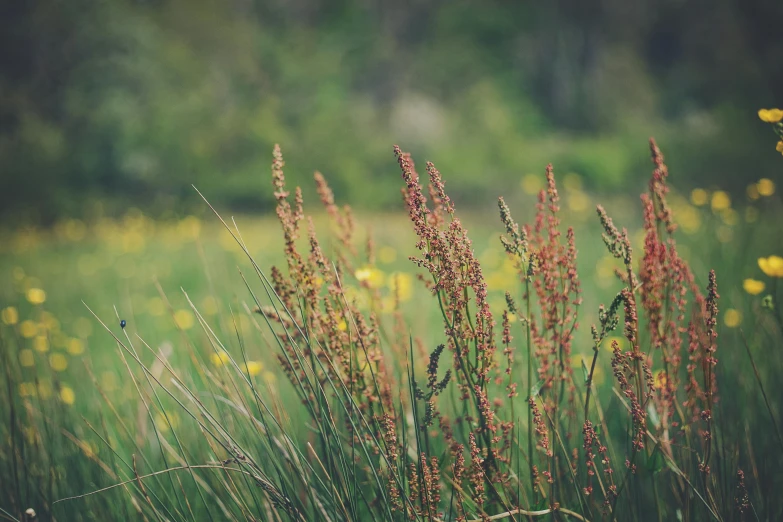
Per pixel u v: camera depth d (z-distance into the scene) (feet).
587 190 62.18
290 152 74.84
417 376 7.24
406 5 110.32
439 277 4.84
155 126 75.25
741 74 81.25
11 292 19.53
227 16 92.79
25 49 79.97
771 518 5.52
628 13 108.99
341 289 5.16
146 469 6.80
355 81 103.45
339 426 6.00
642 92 101.96
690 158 50.65
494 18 106.73
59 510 6.19
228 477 5.56
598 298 12.26
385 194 68.69
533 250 5.38
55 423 7.20
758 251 12.64
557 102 102.63
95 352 12.64
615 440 6.77
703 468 4.89
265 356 8.00
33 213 64.39
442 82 103.55
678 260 5.25
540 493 5.24
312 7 112.57
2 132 77.36
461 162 72.49
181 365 8.43
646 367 4.82
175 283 22.29
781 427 6.46
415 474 5.01
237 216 59.11
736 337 8.21
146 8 87.35
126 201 68.74
